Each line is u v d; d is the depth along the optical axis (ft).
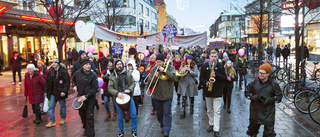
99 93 32.53
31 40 69.41
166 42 29.68
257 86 12.85
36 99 19.33
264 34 92.27
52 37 78.79
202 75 16.84
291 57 89.51
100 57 28.48
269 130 12.66
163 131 15.71
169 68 15.93
